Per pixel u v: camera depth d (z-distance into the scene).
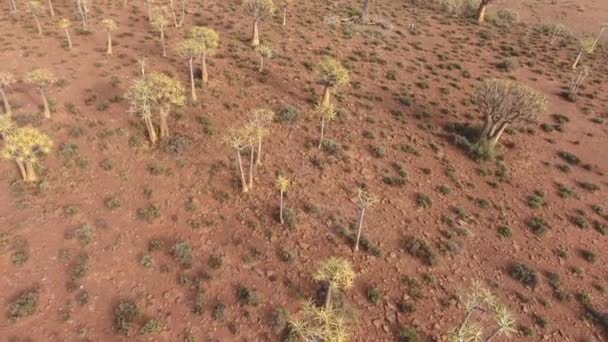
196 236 22.61
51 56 35.94
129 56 37.59
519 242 24.48
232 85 35.28
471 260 23.11
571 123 37.19
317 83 37.72
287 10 54.72
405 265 22.31
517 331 19.88
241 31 46.34
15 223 21.81
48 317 18.34
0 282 19.27
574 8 70.81
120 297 19.50
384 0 66.00
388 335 19.14
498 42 53.97
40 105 29.56
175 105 31.19
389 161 29.59
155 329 18.33
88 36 40.44
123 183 25.03
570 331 20.16
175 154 27.11
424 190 27.45
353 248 22.73
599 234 25.62
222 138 29.09
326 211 24.73
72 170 25.28
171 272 20.78
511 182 29.17
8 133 24.28
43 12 44.53
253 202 24.77
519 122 34.62
